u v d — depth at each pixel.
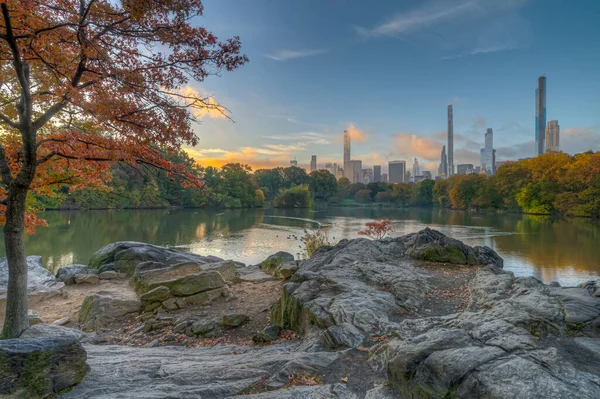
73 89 6.23
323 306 6.51
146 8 6.27
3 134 8.35
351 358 4.71
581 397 2.81
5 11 5.33
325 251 12.44
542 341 4.30
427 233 12.09
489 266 9.21
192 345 7.18
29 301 10.89
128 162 7.51
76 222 49.34
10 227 6.30
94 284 12.90
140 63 7.37
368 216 76.56
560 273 22.31
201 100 7.48
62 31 6.46
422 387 3.45
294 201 110.62
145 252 14.49
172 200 89.62
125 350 6.15
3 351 3.57
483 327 4.29
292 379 4.13
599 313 4.89
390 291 7.55
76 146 7.14
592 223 54.06
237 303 9.62
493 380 3.13
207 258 15.67
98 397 3.60
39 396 3.67
